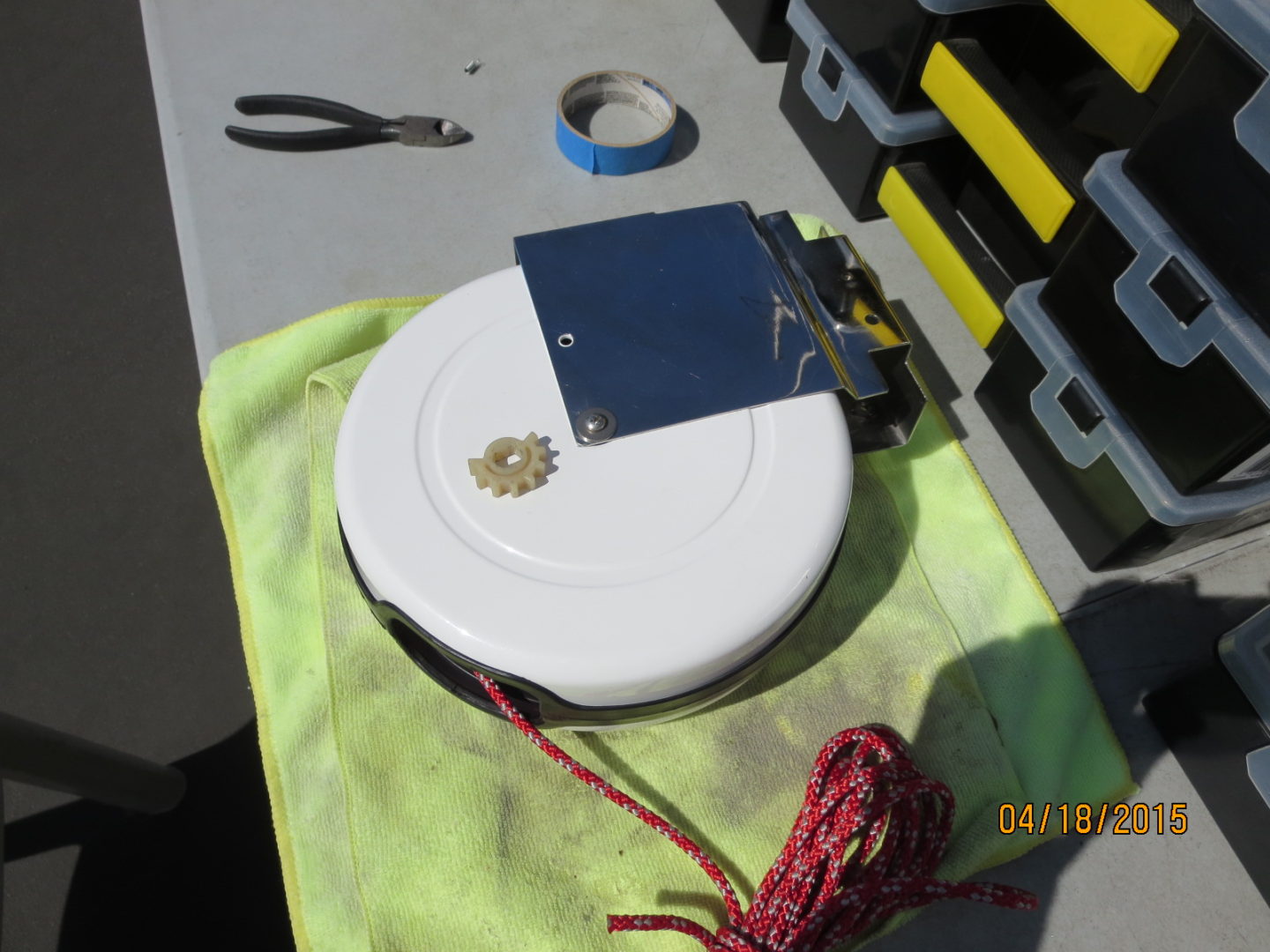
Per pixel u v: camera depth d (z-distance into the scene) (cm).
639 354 63
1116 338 67
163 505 135
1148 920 65
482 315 66
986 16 78
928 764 67
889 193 90
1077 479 76
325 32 109
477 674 56
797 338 65
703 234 70
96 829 112
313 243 93
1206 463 62
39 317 149
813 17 91
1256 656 64
